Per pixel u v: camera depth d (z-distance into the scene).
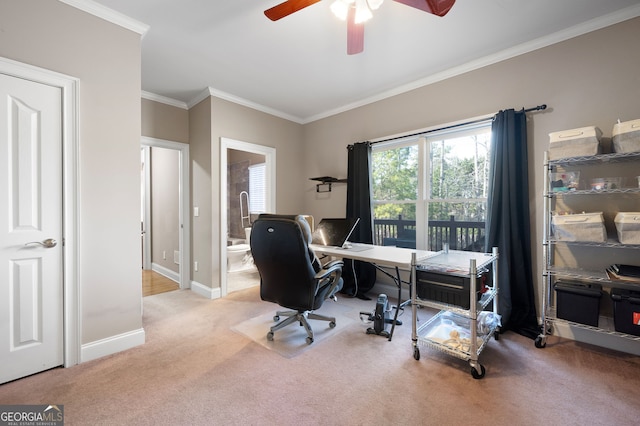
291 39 2.35
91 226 1.94
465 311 1.81
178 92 3.41
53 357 1.81
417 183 3.22
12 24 1.65
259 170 5.25
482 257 2.18
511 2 1.92
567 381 1.69
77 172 1.87
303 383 1.69
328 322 2.63
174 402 1.52
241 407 1.48
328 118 4.09
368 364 1.90
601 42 2.10
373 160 3.67
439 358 1.98
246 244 4.94
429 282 1.95
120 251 2.08
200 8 1.98
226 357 1.99
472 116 2.73
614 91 2.06
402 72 2.93
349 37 1.93
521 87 2.45
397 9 1.98
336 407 1.48
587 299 1.97
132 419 1.39
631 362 1.88
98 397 1.55
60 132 1.82
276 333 2.38
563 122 2.26
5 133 1.65
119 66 2.05
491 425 1.35
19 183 1.69
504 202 2.41
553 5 1.94
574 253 2.23
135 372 1.80
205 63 2.74
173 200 4.20
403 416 1.41
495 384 1.67
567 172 2.22
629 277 1.81
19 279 1.70
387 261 2.10
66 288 1.83
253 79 3.08
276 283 2.17
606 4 1.94
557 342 2.17
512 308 2.38
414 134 3.14
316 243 2.87
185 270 3.73
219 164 3.41
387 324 2.57
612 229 2.08
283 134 4.17
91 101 1.93
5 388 1.62
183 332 2.40
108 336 2.02
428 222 3.17
